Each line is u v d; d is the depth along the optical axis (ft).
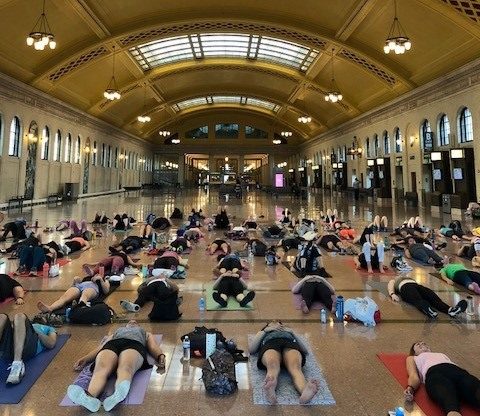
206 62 91.09
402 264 23.50
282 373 10.80
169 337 13.39
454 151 53.93
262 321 15.03
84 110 85.25
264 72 96.17
